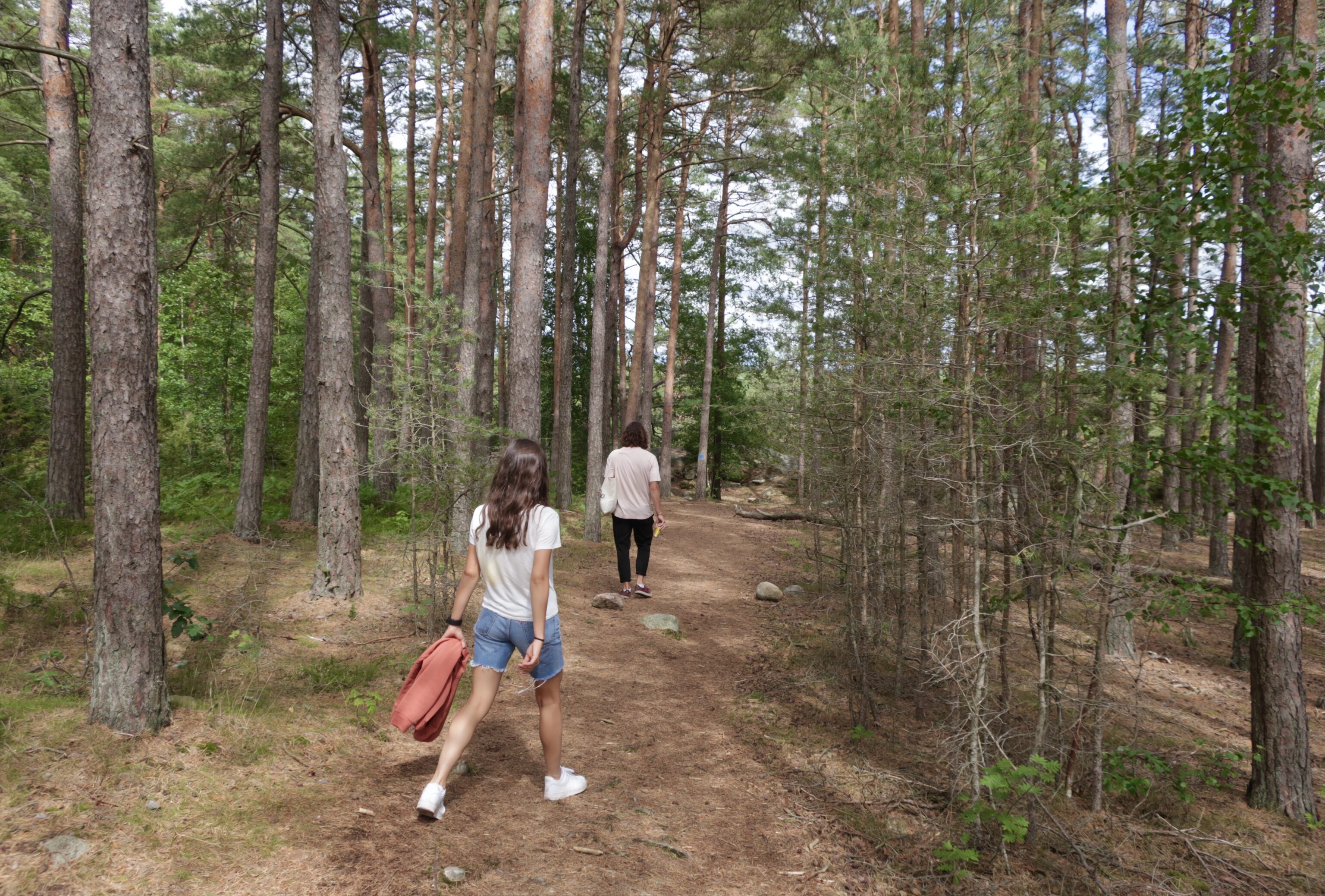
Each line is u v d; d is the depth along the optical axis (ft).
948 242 14.38
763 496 94.02
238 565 25.95
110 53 10.93
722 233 73.82
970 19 15.03
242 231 67.41
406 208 71.77
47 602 18.48
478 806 11.04
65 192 32.22
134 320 11.01
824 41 44.32
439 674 10.60
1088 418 13.30
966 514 14.24
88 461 39.14
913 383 14.71
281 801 10.20
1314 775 15.76
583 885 9.25
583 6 42.42
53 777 9.48
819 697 17.94
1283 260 13.07
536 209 28.25
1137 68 33.96
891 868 10.55
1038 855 11.34
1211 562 38.55
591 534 39.40
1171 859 11.69
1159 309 13.41
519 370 28.50
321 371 21.59
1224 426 13.56
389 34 42.37
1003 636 13.70
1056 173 13.78
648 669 19.25
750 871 10.19
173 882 8.03
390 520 25.50
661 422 97.45
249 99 53.98
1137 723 14.92
